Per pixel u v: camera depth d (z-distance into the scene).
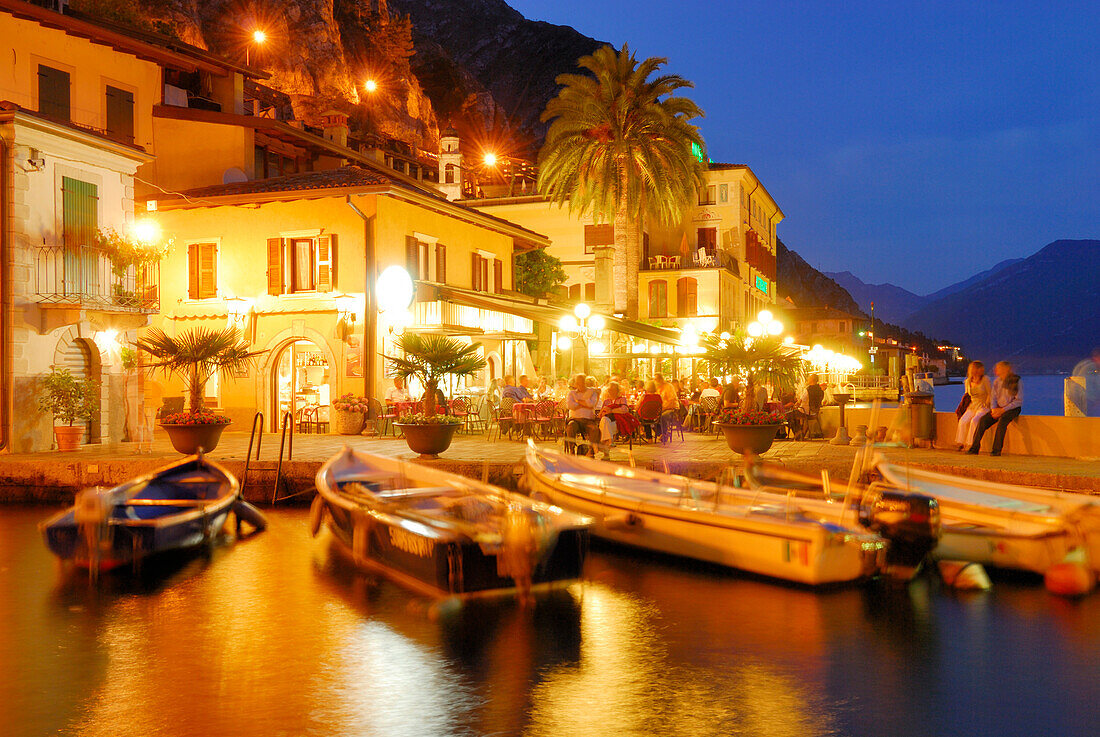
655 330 31.08
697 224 59.94
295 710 6.33
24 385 19.16
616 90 40.06
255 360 25.42
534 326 36.25
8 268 18.89
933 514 9.43
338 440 21.52
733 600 9.30
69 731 5.97
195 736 5.88
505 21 184.50
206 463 13.11
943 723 6.09
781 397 22.84
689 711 6.29
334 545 12.27
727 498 11.16
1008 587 9.76
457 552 8.88
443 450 16.80
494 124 132.62
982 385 16.61
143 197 26.97
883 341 108.50
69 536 10.57
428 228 27.72
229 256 26.00
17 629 8.48
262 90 56.97
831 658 7.45
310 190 24.48
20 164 19.09
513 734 5.88
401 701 6.50
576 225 56.56
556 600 9.35
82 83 27.09
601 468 13.19
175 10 69.75
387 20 103.31
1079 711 6.29
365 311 24.50
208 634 8.28
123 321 21.61
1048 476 13.09
